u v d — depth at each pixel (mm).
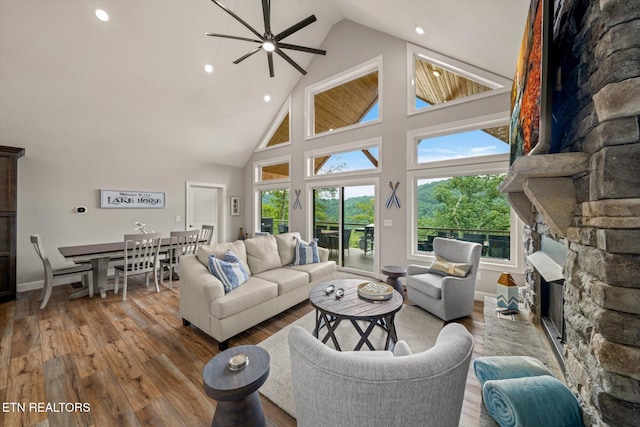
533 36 1449
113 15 3188
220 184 6352
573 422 1057
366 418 776
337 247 5020
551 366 1688
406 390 752
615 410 846
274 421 1563
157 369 2016
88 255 3367
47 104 3641
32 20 2928
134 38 3482
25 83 3342
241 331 2465
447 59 3613
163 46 3727
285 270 3469
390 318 2172
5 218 3344
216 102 4918
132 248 3723
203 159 5988
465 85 3631
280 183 5922
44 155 3996
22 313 3035
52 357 2160
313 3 4340
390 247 4234
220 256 2979
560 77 1342
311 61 5285
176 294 3723
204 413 1603
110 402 1677
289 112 5668
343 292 2371
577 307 1117
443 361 801
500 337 2098
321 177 5133
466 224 3652
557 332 1924
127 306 3273
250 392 1241
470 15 2463
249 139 6148
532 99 1460
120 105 4125
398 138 4117
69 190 4230
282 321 2875
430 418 804
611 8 851
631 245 830
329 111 5188
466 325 2729
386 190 4262
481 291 3438
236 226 6746
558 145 1371
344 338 2482
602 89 875
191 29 3721
